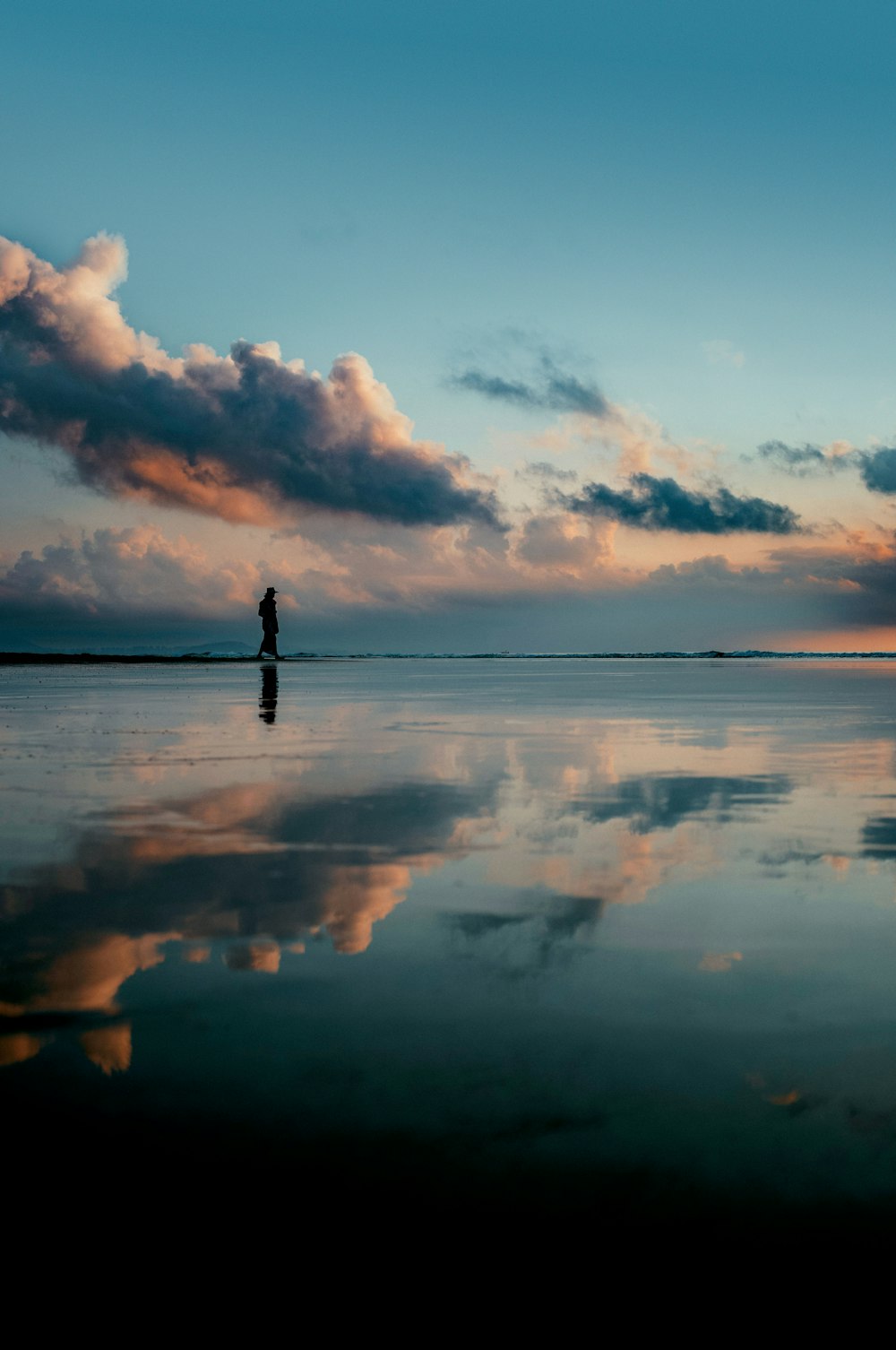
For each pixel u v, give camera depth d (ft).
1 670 135.74
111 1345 4.81
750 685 90.68
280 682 94.63
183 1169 6.20
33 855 15.34
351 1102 7.09
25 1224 5.65
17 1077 7.47
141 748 31.81
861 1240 5.56
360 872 14.20
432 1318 4.99
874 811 19.57
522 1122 6.81
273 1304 5.06
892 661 282.36
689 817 18.95
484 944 10.84
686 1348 4.79
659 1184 6.07
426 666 187.73
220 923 11.60
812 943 10.87
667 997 9.21
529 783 23.77
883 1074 7.59
